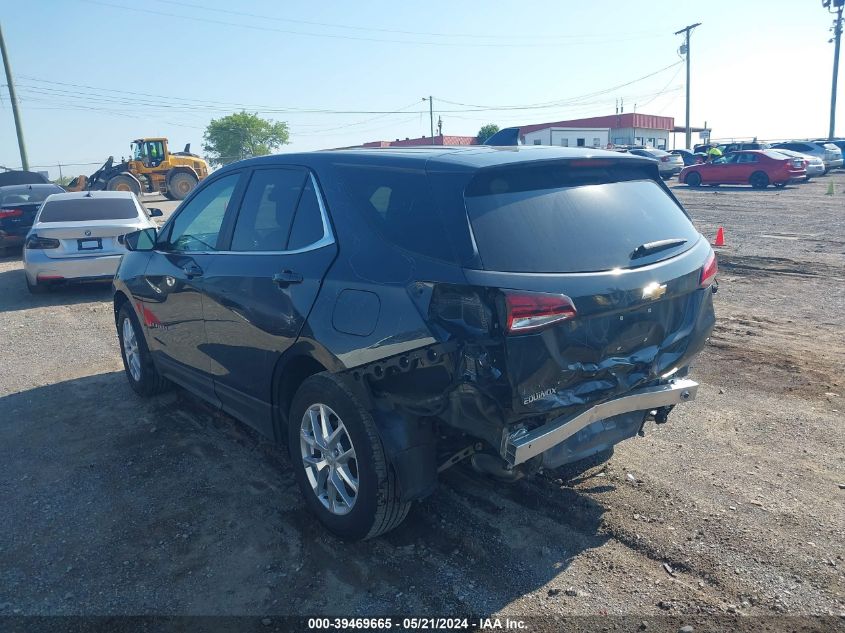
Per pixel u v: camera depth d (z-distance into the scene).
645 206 3.61
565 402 3.04
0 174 23.98
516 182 3.22
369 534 3.40
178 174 32.12
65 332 8.05
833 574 3.21
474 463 3.39
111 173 31.42
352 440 3.32
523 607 3.04
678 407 5.23
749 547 3.42
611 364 3.16
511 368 2.85
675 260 3.47
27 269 9.66
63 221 10.03
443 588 3.18
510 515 3.76
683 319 3.60
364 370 3.22
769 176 25.67
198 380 4.73
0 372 6.56
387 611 3.04
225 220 4.43
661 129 69.56
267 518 3.81
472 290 2.87
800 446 4.53
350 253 3.39
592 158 3.45
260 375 3.96
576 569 3.29
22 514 3.94
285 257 3.77
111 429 5.11
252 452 4.66
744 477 4.13
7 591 3.24
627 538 3.53
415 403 3.11
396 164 3.39
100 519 3.86
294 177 3.96
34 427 5.20
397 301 3.09
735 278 10.07
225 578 3.30
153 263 5.07
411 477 3.21
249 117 80.75
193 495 4.09
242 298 3.97
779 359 6.29
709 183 27.64
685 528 3.60
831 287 9.27
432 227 3.08
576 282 2.99
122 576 3.34
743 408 5.19
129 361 5.84
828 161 32.47
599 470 4.25
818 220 16.09
